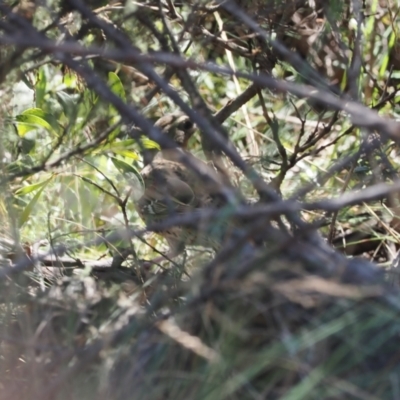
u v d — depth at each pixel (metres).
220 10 5.91
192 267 4.90
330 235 5.67
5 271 4.05
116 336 3.96
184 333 3.96
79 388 3.92
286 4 5.69
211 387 3.82
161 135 3.85
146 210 6.09
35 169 5.04
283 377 3.94
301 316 4.01
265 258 3.75
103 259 6.11
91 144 5.07
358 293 3.65
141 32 5.24
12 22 4.99
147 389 3.96
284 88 3.64
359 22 5.73
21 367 4.20
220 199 5.04
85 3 5.38
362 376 3.91
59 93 5.82
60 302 4.54
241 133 7.54
